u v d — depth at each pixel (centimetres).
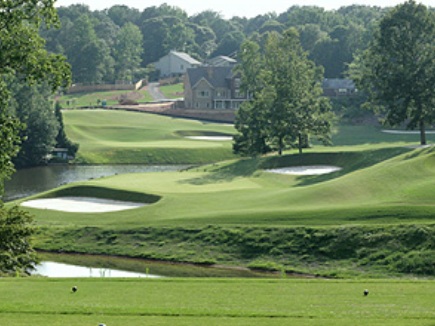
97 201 8544
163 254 6109
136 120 19700
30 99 15000
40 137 14862
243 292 3147
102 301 2961
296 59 12862
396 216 6075
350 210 6356
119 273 5656
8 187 11444
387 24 12469
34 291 3173
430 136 16625
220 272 5622
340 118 19650
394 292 3138
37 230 5188
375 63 12850
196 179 10425
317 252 5694
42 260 6134
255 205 7338
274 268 5581
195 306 2861
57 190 8950
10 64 4728
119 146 15875
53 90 4866
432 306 2861
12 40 4688
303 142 12900
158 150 15525
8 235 4797
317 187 7744
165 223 6706
